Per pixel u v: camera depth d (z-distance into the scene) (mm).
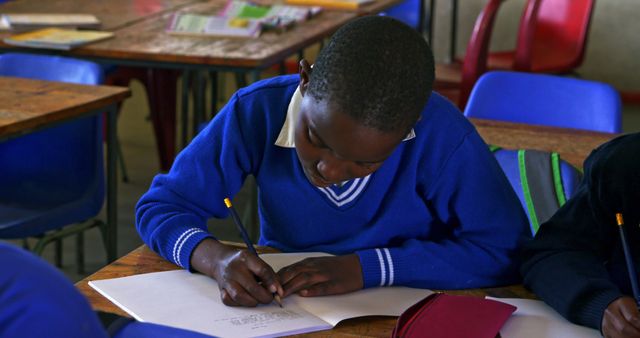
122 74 3857
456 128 1281
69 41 2887
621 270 1282
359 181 1308
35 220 2246
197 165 1354
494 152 1728
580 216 1292
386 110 982
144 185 3842
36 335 489
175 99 3846
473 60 3428
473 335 1072
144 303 1146
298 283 1188
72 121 2189
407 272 1256
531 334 1127
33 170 2457
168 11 3723
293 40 3096
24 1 3857
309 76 1090
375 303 1193
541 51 4465
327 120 994
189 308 1135
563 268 1223
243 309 1143
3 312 485
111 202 2426
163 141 3863
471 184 1282
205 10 3785
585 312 1152
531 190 1639
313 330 1099
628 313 1104
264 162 1340
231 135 1341
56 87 2287
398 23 1031
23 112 2006
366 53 983
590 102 2184
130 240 3256
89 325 511
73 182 2416
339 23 3504
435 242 1325
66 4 3816
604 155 1272
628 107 5293
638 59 5297
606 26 5305
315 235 1359
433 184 1295
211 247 1250
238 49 2900
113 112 2332
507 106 2254
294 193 1333
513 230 1308
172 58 2805
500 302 1183
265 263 1196
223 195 1364
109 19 3461
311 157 1062
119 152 3785
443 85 3717
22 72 2594
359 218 1335
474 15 5570
